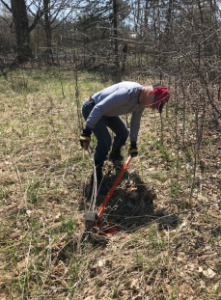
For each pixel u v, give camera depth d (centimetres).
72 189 321
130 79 674
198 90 322
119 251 236
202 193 304
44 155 394
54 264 228
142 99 262
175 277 212
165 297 197
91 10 1111
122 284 209
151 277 213
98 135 292
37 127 500
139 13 465
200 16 422
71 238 251
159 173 345
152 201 299
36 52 1485
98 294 202
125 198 305
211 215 271
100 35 1114
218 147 393
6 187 325
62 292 207
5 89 816
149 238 248
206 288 204
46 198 305
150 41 462
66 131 480
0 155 397
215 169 347
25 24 1397
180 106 520
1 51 1345
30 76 1023
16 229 263
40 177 343
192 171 344
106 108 260
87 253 235
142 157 384
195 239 244
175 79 374
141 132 468
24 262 229
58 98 701
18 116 569
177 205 290
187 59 334
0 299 201
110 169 347
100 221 269
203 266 220
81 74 1045
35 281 214
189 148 395
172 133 450
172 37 362
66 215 281
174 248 236
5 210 286
